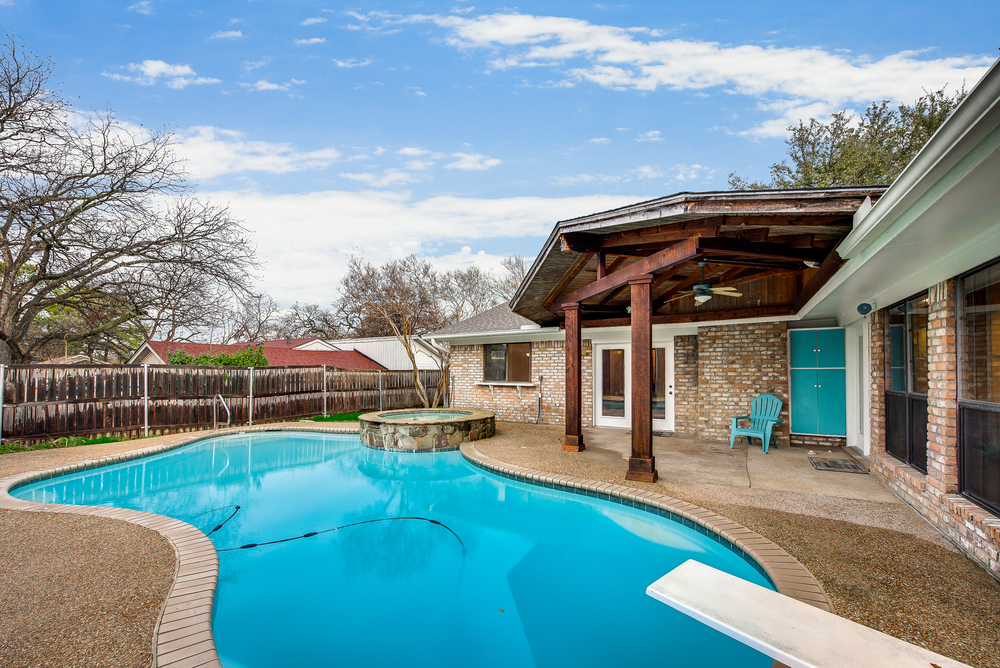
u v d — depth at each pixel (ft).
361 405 53.06
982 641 8.64
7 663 8.09
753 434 26.55
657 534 16.60
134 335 61.67
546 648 10.43
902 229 10.75
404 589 13.15
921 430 16.31
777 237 18.44
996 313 11.62
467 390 45.91
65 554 12.92
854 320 24.57
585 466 23.09
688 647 10.45
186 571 11.78
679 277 27.78
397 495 21.85
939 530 13.94
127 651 8.46
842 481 19.86
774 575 11.19
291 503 20.77
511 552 15.55
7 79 39.17
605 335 37.32
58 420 30.48
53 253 44.21
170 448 30.27
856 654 5.51
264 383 42.55
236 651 10.38
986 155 7.24
